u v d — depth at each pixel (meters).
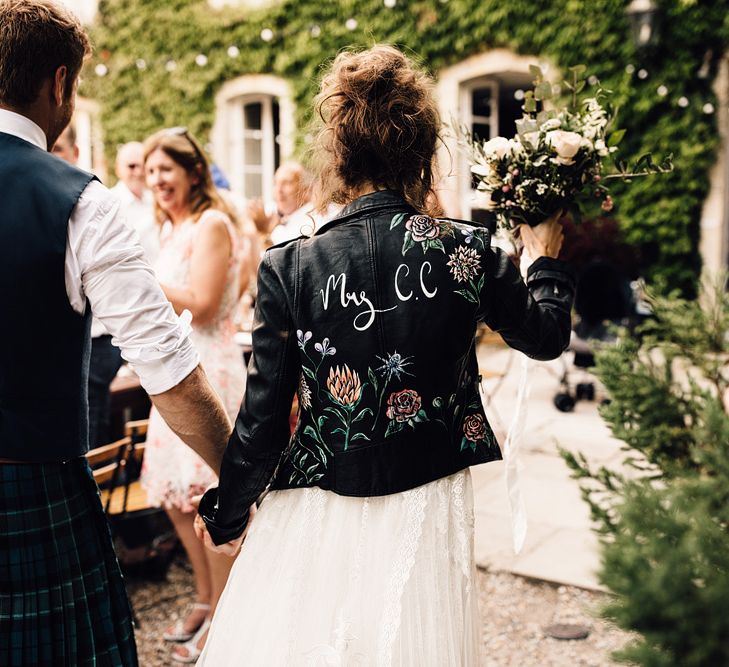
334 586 1.46
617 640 2.96
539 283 1.74
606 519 1.51
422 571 1.44
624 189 8.06
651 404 1.75
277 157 10.43
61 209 1.43
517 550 1.84
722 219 7.96
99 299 1.47
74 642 1.51
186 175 2.89
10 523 1.44
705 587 0.95
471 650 1.48
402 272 1.48
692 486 1.06
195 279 2.79
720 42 7.66
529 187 1.81
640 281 2.06
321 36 9.33
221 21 9.90
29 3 1.49
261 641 1.49
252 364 1.53
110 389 4.02
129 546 3.58
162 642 3.07
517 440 1.86
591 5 7.89
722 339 1.87
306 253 1.52
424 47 8.76
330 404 1.48
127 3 10.48
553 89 1.95
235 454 1.53
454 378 1.50
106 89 10.78
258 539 1.56
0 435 1.44
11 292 1.41
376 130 1.51
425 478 1.47
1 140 1.49
